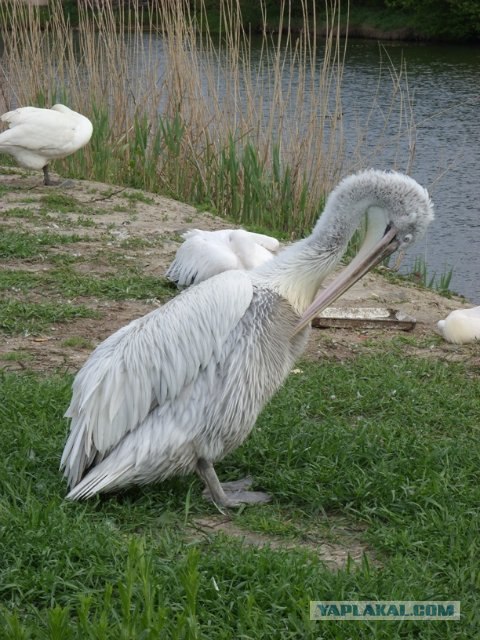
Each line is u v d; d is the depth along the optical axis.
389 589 4.89
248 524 5.75
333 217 5.96
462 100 27.67
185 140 16.59
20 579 4.80
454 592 4.98
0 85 19.23
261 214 15.07
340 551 5.54
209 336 5.70
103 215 14.16
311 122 15.15
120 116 17.62
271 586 4.82
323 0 38.91
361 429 6.94
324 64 15.71
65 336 9.26
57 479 6.07
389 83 29.73
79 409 5.77
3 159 18.47
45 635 4.27
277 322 5.89
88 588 4.78
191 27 17.02
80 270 11.35
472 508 5.94
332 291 5.97
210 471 5.96
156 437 5.70
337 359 9.05
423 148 22.67
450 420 7.41
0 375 7.88
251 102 16.08
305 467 6.45
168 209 14.96
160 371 5.70
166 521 5.66
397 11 39.53
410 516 5.84
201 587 4.79
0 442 6.48
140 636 4.14
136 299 10.44
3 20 19.14
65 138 15.19
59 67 18.28
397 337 9.80
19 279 10.77
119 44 18.09
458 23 38.03
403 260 15.69
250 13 37.59
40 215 13.74
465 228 17.59
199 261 10.14
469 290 14.38
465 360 9.16
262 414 7.19
